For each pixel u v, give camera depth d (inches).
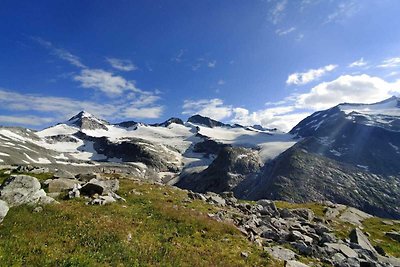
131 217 1168.2
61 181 1537.9
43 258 701.9
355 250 1434.5
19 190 1151.0
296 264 984.3
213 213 1510.8
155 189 1897.1
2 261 652.1
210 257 923.4
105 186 1539.1
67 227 940.6
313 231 1648.6
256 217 1632.6
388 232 2539.4
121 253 802.8
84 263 695.1
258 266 939.3
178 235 1071.0
